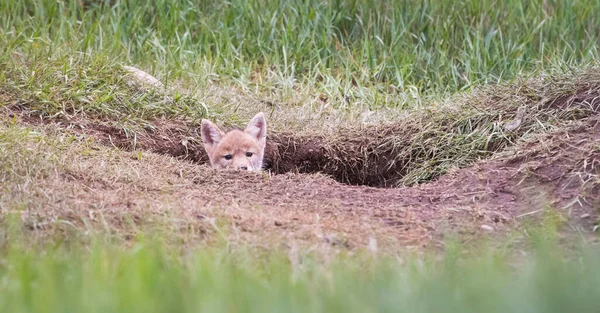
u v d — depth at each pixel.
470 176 10.75
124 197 9.25
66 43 15.82
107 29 17.42
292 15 18.17
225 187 10.52
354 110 15.88
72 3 18.16
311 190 10.59
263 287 6.15
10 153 9.93
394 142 13.62
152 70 16.39
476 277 5.98
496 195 10.18
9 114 12.41
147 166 10.99
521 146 11.23
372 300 5.62
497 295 5.50
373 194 10.47
